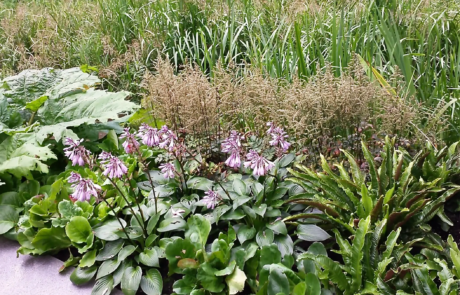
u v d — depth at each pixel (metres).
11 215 2.88
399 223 2.34
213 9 5.38
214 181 2.78
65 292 2.37
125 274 2.29
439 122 3.05
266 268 2.10
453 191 2.34
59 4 6.92
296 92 3.11
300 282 1.94
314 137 2.99
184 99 3.12
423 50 4.30
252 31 5.03
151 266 2.37
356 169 2.60
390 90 3.15
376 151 3.02
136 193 2.88
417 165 2.69
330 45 4.45
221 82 3.38
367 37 4.25
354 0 4.89
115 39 5.63
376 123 3.18
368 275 2.12
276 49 4.42
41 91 3.78
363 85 3.08
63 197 2.90
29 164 2.97
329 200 2.47
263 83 3.28
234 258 2.29
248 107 3.22
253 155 2.34
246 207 2.46
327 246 2.44
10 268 2.59
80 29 5.89
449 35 4.45
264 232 2.39
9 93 3.72
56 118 3.50
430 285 1.92
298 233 2.38
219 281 2.17
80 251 2.46
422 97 3.52
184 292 2.16
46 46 5.44
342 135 3.12
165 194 2.76
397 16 4.67
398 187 2.46
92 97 3.58
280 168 2.81
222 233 2.38
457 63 3.75
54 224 2.59
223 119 3.33
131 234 2.47
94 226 2.61
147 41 5.27
